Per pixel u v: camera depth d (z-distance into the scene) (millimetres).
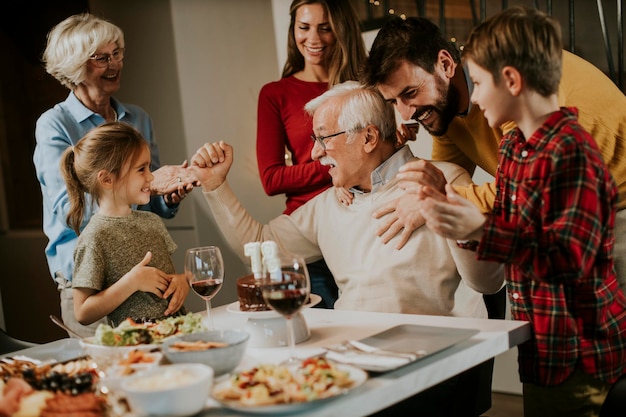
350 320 1976
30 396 1305
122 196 2281
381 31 2264
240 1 4324
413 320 1923
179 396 1247
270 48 4520
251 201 4402
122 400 1323
